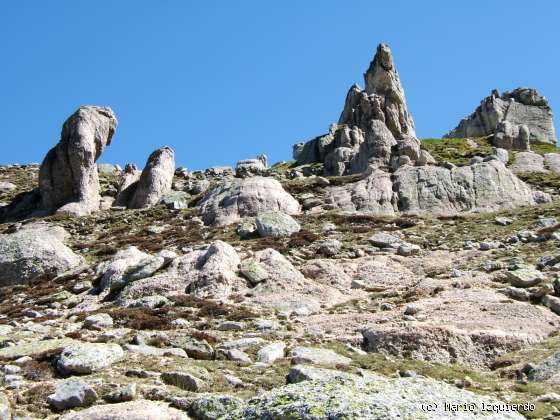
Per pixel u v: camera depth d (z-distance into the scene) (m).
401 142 61.72
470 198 49.38
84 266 38.94
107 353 19.47
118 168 82.62
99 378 17.80
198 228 46.94
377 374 18.59
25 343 22.50
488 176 51.03
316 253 37.81
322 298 30.03
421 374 19.45
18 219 58.47
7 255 39.03
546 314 24.89
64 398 15.95
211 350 21.12
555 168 73.88
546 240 37.06
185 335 24.03
